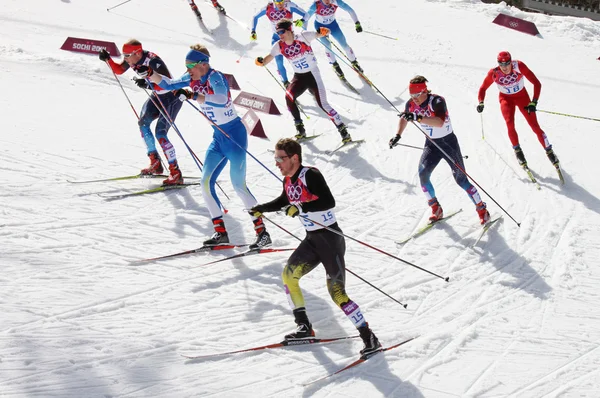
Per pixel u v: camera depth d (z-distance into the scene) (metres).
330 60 17.81
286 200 7.77
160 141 11.04
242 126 9.84
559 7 33.56
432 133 10.85
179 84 9.84
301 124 14.00
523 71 13.35
